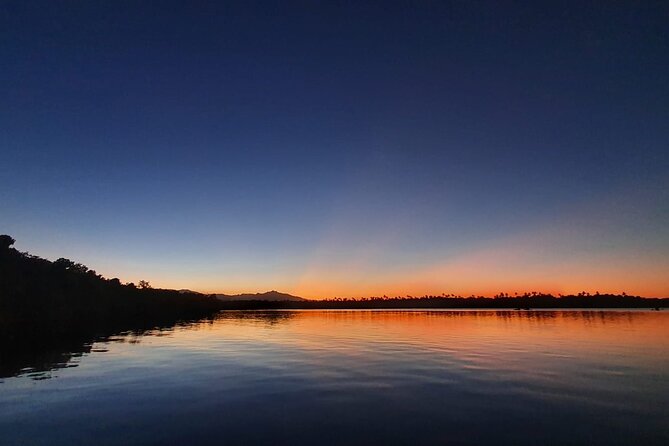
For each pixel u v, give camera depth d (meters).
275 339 57.50
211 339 57.34
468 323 94.06
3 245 85.56
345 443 16.97
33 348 46.62
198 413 20.98
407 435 17.77
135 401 23.33
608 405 21.97
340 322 106.06
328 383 27.52
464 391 25.12
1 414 21.14
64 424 19.56
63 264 100.19
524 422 19.30
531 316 132.12
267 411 21.22
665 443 16.80
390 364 34.81
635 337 56.78
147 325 88.25
